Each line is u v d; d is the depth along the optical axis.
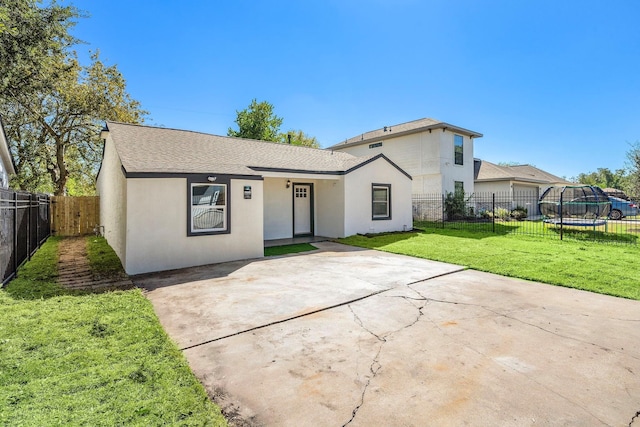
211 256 7.88
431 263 7.85
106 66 18.52
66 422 2.21
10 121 15.63
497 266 7.27
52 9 10.77
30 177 19.69
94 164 21.59
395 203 13.78
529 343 3.54
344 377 2.89
